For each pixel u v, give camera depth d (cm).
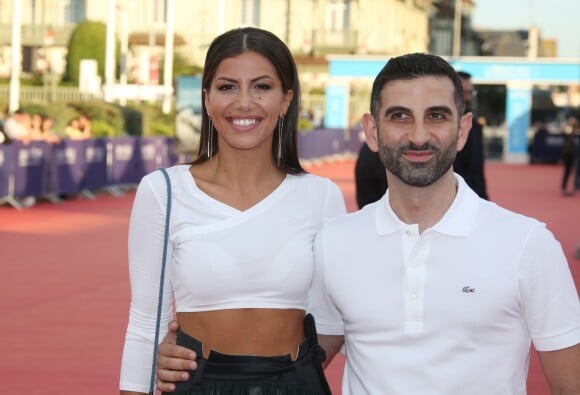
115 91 3406
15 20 2412
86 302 928
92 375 672
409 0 6562
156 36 5084
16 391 632
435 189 303
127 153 2130
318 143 3562
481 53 8206
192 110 2239
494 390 300
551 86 5725
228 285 325
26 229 1499
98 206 1862
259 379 324
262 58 332
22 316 860
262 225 329
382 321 306
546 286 296
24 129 1764
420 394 301
